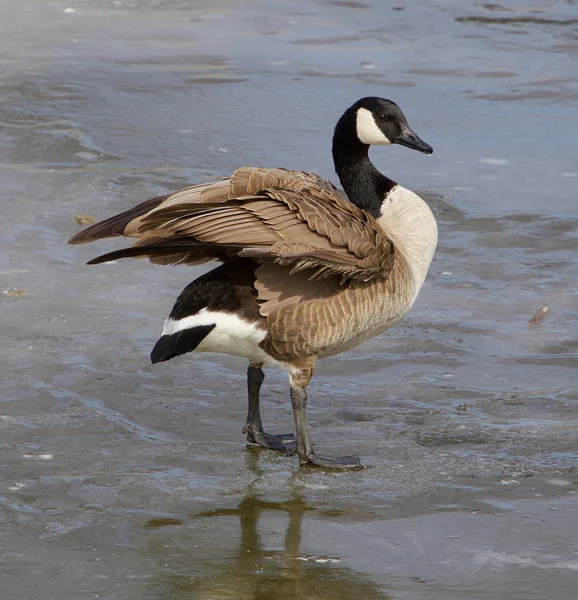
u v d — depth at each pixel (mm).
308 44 25453
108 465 9805
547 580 7941
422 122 20625
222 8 28359
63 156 18547
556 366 11984
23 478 9492
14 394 11102
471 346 12539
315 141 19484
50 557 8211
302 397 9891
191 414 10961
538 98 22031
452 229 16109
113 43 25031
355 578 7996
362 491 9391
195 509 9039
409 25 27219
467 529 8719
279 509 9070
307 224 9258
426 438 10398
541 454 10016
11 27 25938
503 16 28141
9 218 16047
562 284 14281
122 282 14227
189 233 8945
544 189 17609
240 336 9609
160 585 7844
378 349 12461
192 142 19359
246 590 7797
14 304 13328
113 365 11938
